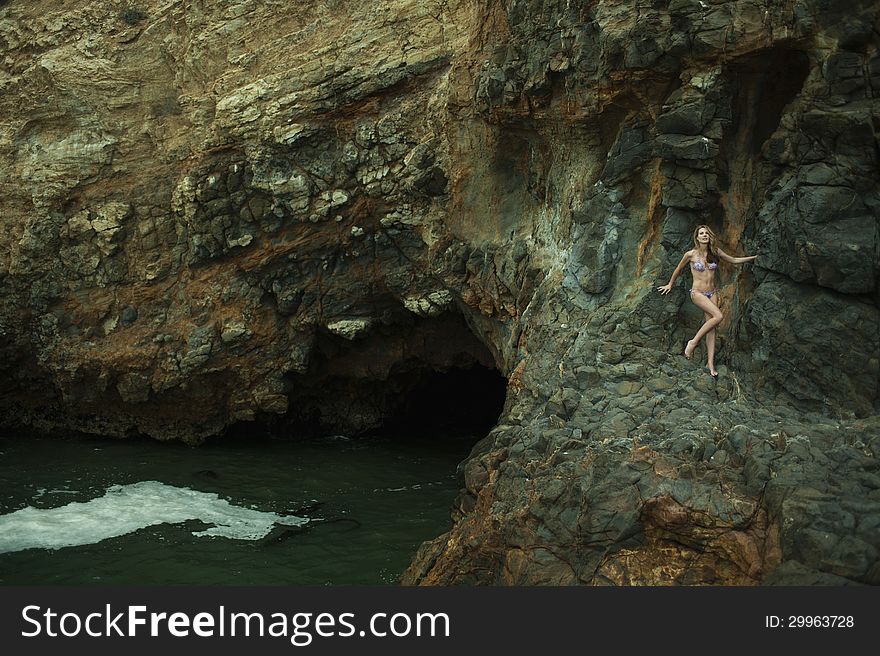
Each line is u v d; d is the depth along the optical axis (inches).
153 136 723.4
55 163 733.3
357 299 681.0
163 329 714.8
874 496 290.5
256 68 673.0
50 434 793.6
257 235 679.7
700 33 398.6
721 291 417.1
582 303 460.1
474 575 369.4
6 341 764.6
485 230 571.5
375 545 495.5
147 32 730.8
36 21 752.3
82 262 733.3
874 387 351.6
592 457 349.1
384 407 775.7
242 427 775.7
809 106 376.2
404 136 611.2
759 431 338.6
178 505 577.3
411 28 609.0
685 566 311.6
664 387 386.6
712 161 412.8
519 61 495.5
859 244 354.6
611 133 478.0
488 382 821.9
